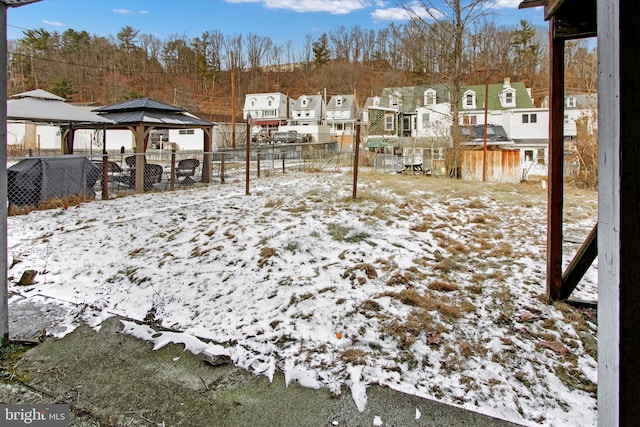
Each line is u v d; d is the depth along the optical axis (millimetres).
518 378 2010
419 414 1768
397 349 2305
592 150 12109
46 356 2293
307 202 6738
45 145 27781
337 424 1720
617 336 1063
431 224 5332
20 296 3172
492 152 13602
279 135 33844
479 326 2549
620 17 1025
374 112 28484
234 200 7418
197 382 2045
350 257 3826
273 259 3740
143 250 4207
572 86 22141
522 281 3305
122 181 10023
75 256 4086
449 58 14359
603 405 1159
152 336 2531
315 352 2305
